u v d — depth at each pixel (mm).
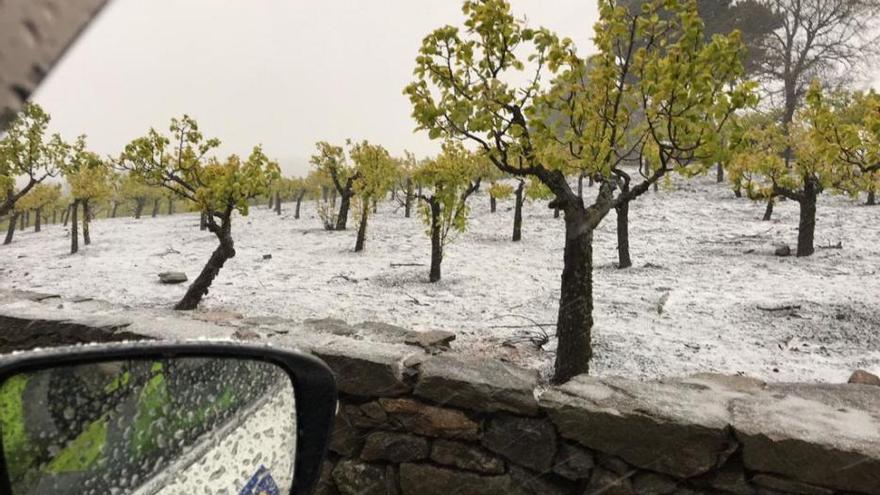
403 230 22750
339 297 10398
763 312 8117
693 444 2174
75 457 803
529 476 2479
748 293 9578
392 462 2744
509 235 20094
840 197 23969
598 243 17047
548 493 2438
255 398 1140
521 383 2576
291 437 1220
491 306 9344
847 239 15234
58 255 20547
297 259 16203
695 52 4277
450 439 2639
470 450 2592
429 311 8992
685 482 2205
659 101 4492
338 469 2842
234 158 9320
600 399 2443
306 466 1223
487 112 4770
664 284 10812
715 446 2145
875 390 2570
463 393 2588
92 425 830
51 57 201
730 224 19250
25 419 730
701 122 4406
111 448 857
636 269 12758
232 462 1086
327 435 1229
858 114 20516
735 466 2133
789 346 6414
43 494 760
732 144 4352
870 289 9359
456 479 2600
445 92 5031
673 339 6699
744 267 12359
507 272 13180
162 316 3916
